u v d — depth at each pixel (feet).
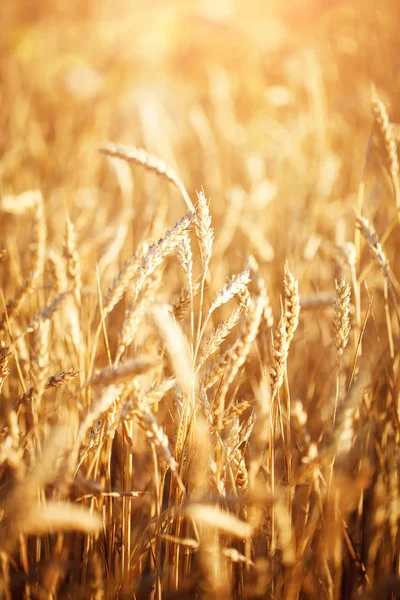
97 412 1.90
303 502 2.47
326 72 6.18
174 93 7.77
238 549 2.34
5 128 5.83
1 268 3.33
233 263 4.04
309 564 2.35
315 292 3.46
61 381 2.26
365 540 2.64
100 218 4.21
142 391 2.01
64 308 2.48
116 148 2.46
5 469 2.51
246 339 1.98
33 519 1.73
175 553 2.29
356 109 5.68
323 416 2.94
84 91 7.29
